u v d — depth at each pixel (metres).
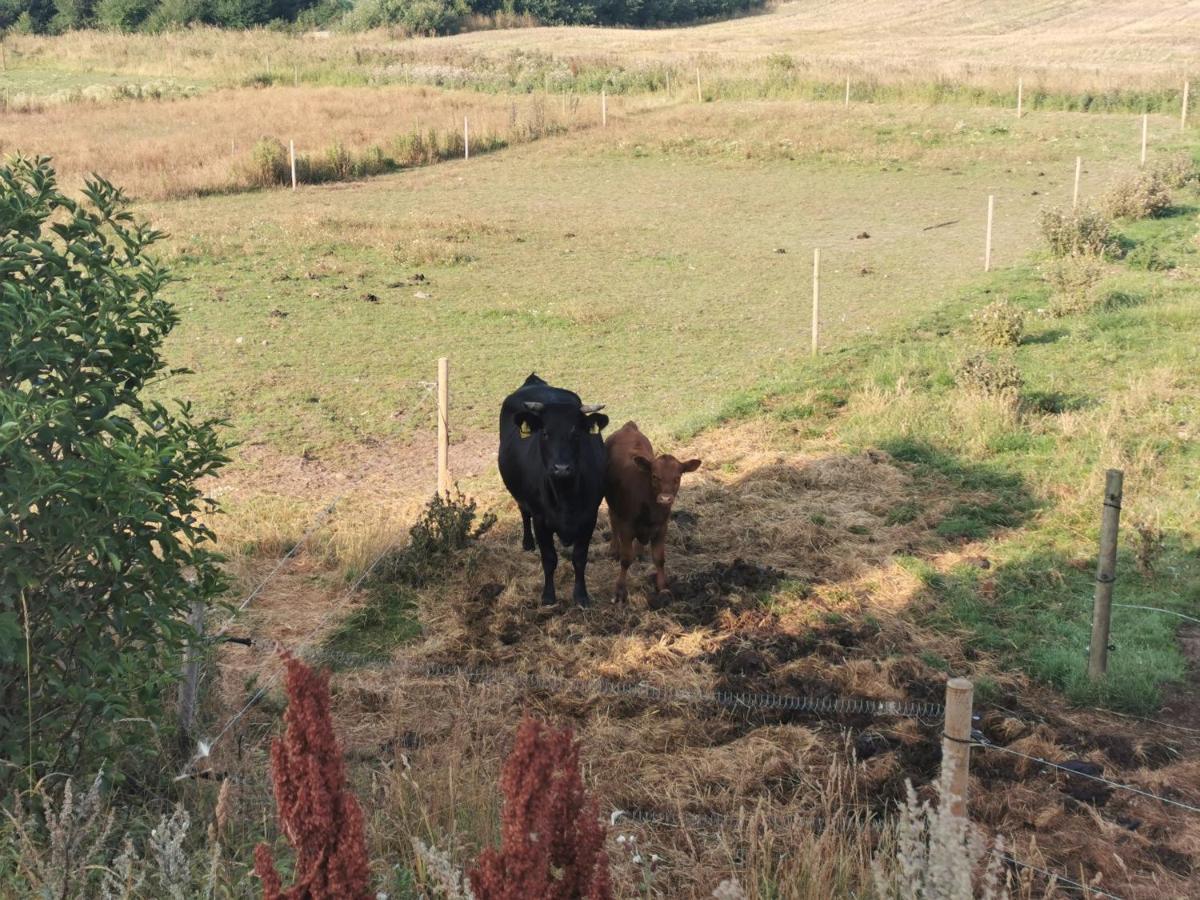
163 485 5.95
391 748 7.29
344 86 54.28
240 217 27.78
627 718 7.70
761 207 30.39
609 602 9.63
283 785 3.72
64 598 5.52
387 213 29.11
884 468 12.32
